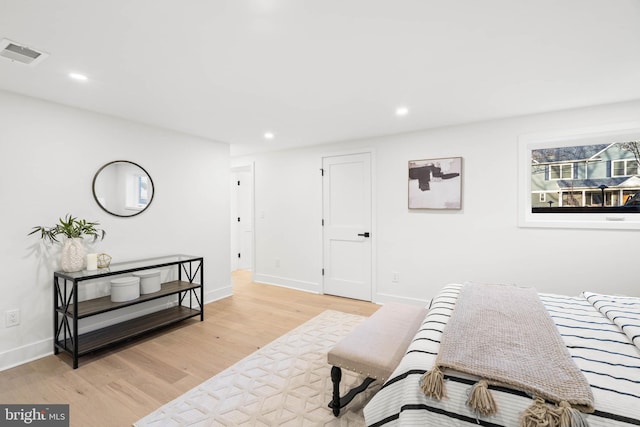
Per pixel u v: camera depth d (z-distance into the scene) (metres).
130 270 2.63
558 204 3.03
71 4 1.30
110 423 1.67
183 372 2.20
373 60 1.84
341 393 1.94
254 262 4.91
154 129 3.24
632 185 2.76
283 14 1.39
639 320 1.45
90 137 2.72
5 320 2.26
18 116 2.31
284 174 4.55
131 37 1.58
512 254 3.03
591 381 1.05
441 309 1.79
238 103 2.57
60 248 2.53
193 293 3.68
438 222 3.39
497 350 1.24
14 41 1.60
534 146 2.98
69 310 2.40
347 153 3.98
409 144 3.54
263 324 3.12
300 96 2.42
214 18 1.42
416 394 1.17
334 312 3.47
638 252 2.58
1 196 2.24
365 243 3.89
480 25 1.49
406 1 1.31
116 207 2.91
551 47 1.69
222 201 4.02
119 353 2.48
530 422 0.95
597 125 2.65
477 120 3.08
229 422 1.68
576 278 2.79
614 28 1.50
